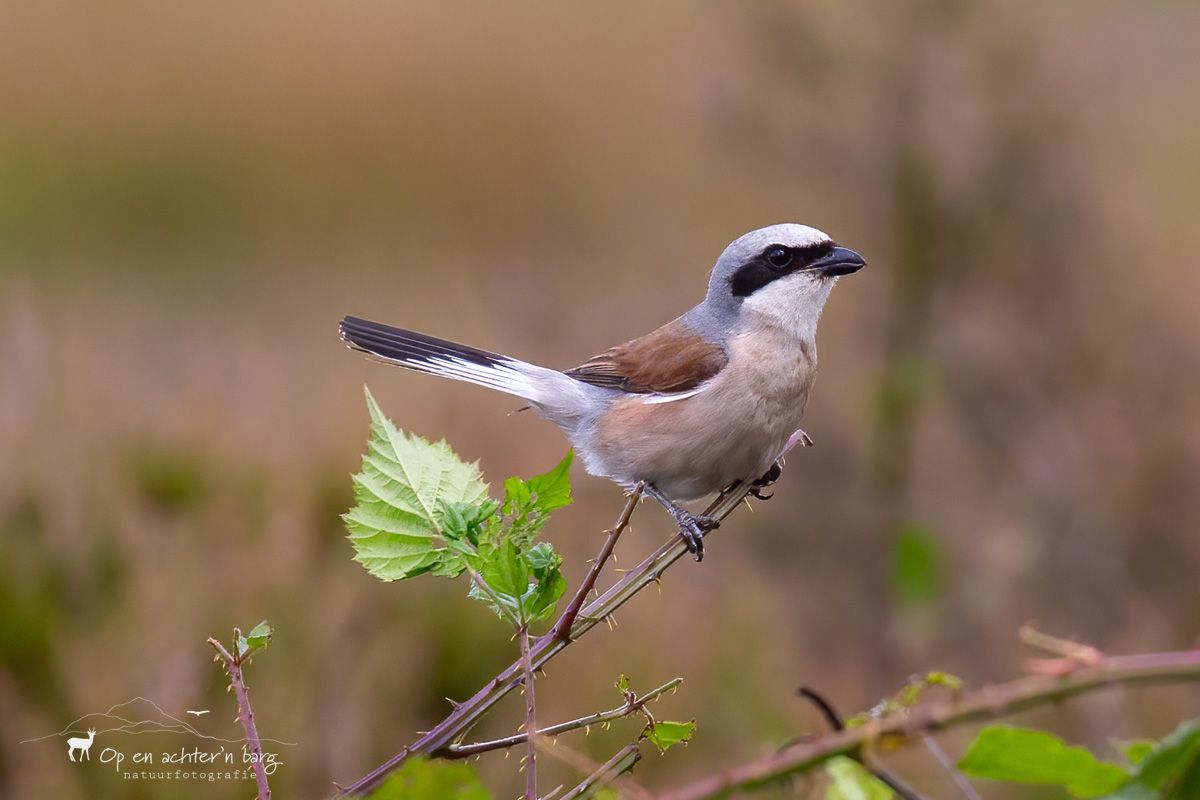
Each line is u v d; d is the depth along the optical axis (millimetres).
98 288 19609
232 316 18875
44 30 24359
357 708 8633
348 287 20250
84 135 23562
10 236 21156
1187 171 19406
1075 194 13531
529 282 15477
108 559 9383
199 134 24078
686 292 15672
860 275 13727
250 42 24719
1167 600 12445
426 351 8289
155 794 7895
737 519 13109
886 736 2975
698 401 8094
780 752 3162
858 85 13672
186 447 10828
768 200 21328
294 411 12609
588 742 9211
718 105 13945
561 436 12367
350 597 9219
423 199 23172
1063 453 12781
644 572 4285
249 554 9539
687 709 10094
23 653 8312
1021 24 13773
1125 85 15836
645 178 23625
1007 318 13445
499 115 24875
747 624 11312
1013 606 12344
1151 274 14250
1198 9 23391
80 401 11445
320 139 24438
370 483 3951
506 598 3789
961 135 13469
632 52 26219
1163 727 10750
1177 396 13164
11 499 9516
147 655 8500
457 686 9125
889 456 13016
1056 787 9039
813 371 8391
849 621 12461
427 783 3238
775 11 13672
